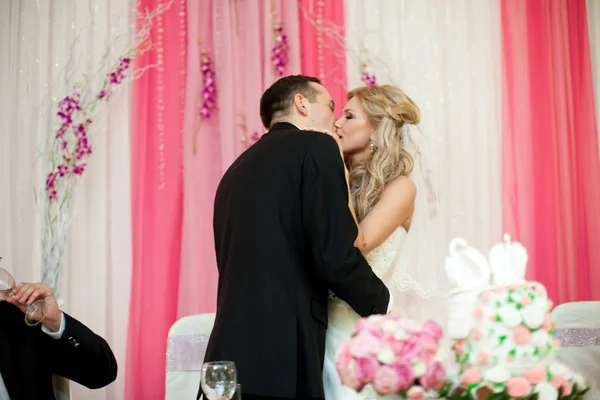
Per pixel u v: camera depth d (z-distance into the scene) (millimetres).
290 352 2055
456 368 1162
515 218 3932
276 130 2322
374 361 1148
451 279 1229
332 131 2473
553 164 3979
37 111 3717
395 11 3875
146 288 3656
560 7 4059
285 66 3744
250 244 2125
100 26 3744
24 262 3650
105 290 3658
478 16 3963
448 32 3926
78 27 3736
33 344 2266
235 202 2197
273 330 2062
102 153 3707
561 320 2729
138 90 3725
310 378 2053
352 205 2510
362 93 2701
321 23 3811
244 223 2150
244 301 2088
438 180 3820
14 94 3713
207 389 1550
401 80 3850
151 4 3756
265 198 2145
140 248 3660
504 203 3924
